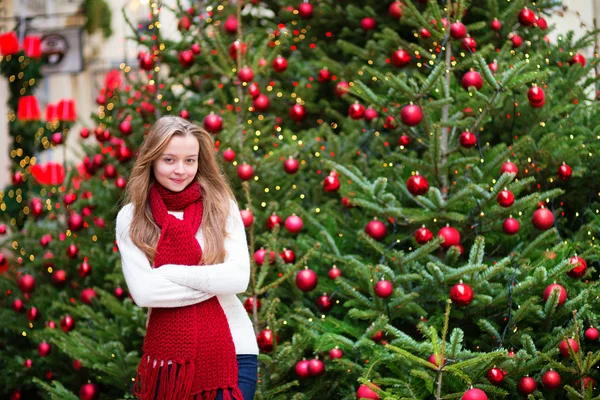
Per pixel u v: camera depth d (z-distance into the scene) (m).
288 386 3.01
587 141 3.71
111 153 4.59
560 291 2.83
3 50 6.92
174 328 2.25
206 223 2.38
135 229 2.33
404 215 3.18
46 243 4.52
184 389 2.21
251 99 3.98
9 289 4.59
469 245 3.42
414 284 3.34
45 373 4.16
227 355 2.29
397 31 4.45
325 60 4.32
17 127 7.84
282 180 3.96
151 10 4.53
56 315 4.22
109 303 3.53
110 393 3.71
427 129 3.28
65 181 4.80
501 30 4.10
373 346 2.99
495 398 2.79
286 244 3.56
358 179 3.25
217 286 2.27
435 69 3.11
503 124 3.85
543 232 3.35
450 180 3.57
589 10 5.77
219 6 4.61
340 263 3.50
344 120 4.32
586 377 2.72
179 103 4.51
